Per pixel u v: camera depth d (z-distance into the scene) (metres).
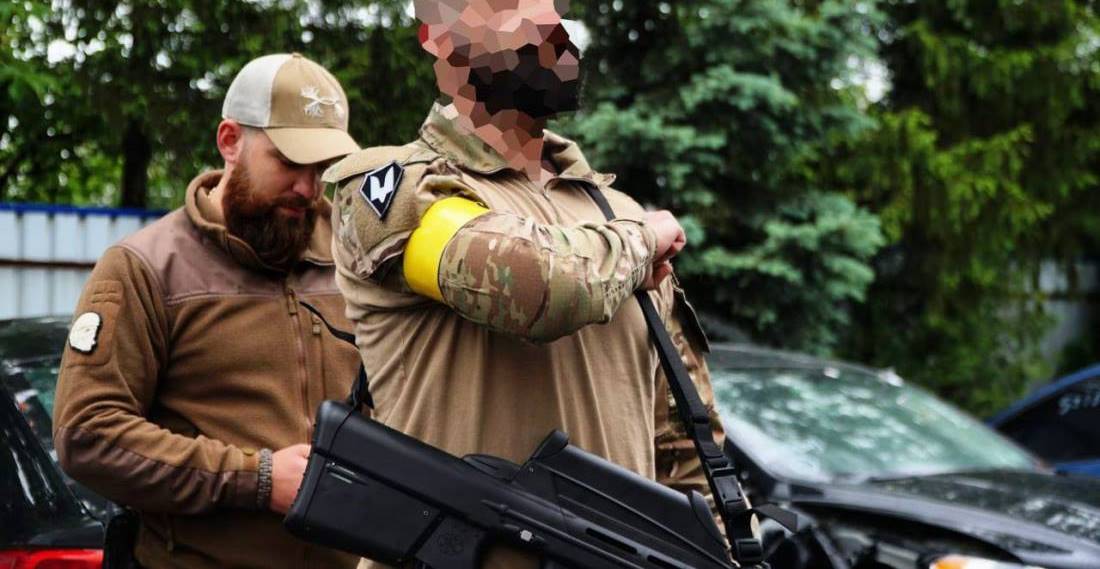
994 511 3.88
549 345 1.73
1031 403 6.54
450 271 1.60
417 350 1.72
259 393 2.51
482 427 1.70
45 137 8.19
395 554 1.63
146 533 2.48
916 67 10.89
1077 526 3.78
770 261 8.20
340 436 1.64
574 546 1.64
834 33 8.18
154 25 6.84
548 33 1.73
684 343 1.98
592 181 1.91
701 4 7.96
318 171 2.57
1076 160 11.47
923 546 3.73
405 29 7.04
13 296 6.77
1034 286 12.08
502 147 1.77
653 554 1.66
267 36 6.94
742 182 8.52
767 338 8.47
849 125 8.56
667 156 7.71
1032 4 10.70
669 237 1.75
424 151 1.74
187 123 7.00
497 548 1.65
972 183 10.23
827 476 4.25
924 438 4.72
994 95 10.98
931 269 10.77
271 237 2.53
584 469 1.68
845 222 8.25
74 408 2.34
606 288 1.61
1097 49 11.09
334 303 2.64
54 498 3.05
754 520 1.79
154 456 2.34
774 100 7.83
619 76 8.20
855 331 10.92
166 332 2.46
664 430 1.96
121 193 8.39
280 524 2.46
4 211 6.73
